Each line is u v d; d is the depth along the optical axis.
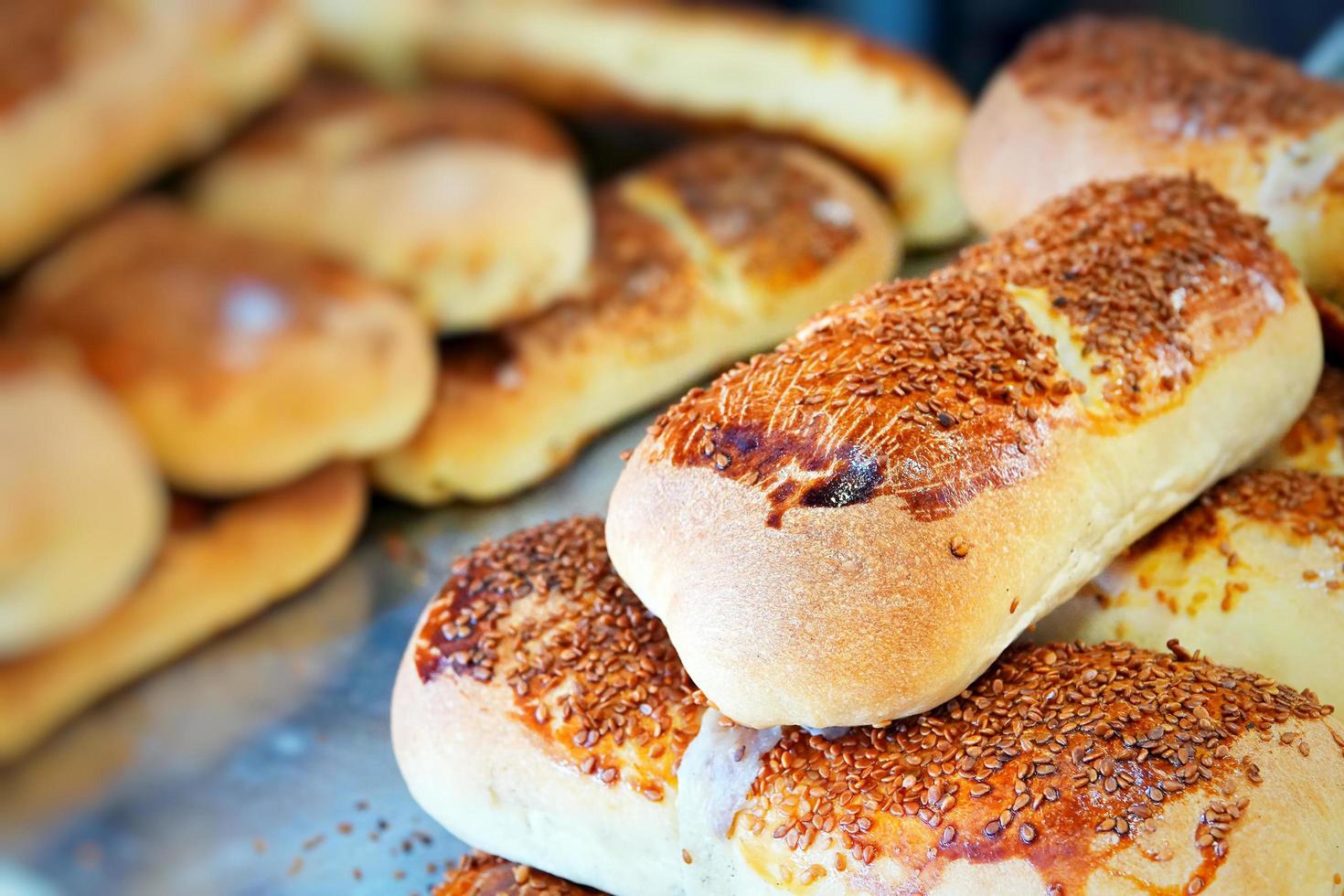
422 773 0.44
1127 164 0.52
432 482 0.61
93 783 0.54
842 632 0.40
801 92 0.68
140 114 0.60
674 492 0.42
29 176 0.58
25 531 0.55
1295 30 0.70
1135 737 0.40
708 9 0.68
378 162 0.63
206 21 0.61
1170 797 0.39
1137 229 0.46
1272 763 0.39
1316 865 0.38
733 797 0.42
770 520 0.40
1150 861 0.38
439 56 0.67
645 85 0.68
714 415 0.43
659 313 0.64
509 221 0.62
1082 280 0.45
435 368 0.63
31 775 0.55
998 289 0.45
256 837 0.50
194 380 0.58
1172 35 0.57
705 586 0.40
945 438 0.41
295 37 0.64
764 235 0.65
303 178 0.63
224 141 0.63
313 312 0.61
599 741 0.43
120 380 0.59
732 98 0.68
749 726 0.42
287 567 0.58
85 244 0.61
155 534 0.57
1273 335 0.46
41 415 0.57
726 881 0.42
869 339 0.43
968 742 0.41
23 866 0.52
